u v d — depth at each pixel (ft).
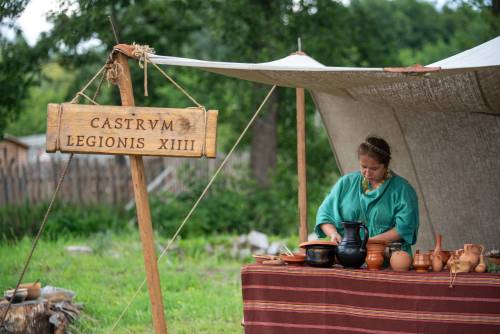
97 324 22.44
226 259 36.91
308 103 51.75
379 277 14.80
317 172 52.06
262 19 47.09
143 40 48.03
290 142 52.85
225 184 49.90
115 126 14.69
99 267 32.04
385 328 14.73
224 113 52.49
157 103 52.65
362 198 17.04
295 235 45.44
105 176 47.19
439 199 21.93
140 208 14.98
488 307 14.37
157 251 36.35
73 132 14.64
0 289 25.93
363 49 51.06
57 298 22.06
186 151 14.61
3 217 41.55
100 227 43.32
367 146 16.51
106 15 39.83
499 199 21.25
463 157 21.29
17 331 18.75
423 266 15.05
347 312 14.96
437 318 14.51
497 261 15.93
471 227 21.81
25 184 44.01
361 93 18.65
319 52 47.52
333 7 48.24
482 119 20.59
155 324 15.19
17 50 42.39
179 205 46.80
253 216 47.67
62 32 39.81
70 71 47.98
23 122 83.92
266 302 15.34
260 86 49.70
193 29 49.42
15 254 34.04
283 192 49.96
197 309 24.91
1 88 42.32
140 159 14.94
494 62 14.37
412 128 21.33
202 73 51.13
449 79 16.80
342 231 17.38
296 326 15.16
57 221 42.52
